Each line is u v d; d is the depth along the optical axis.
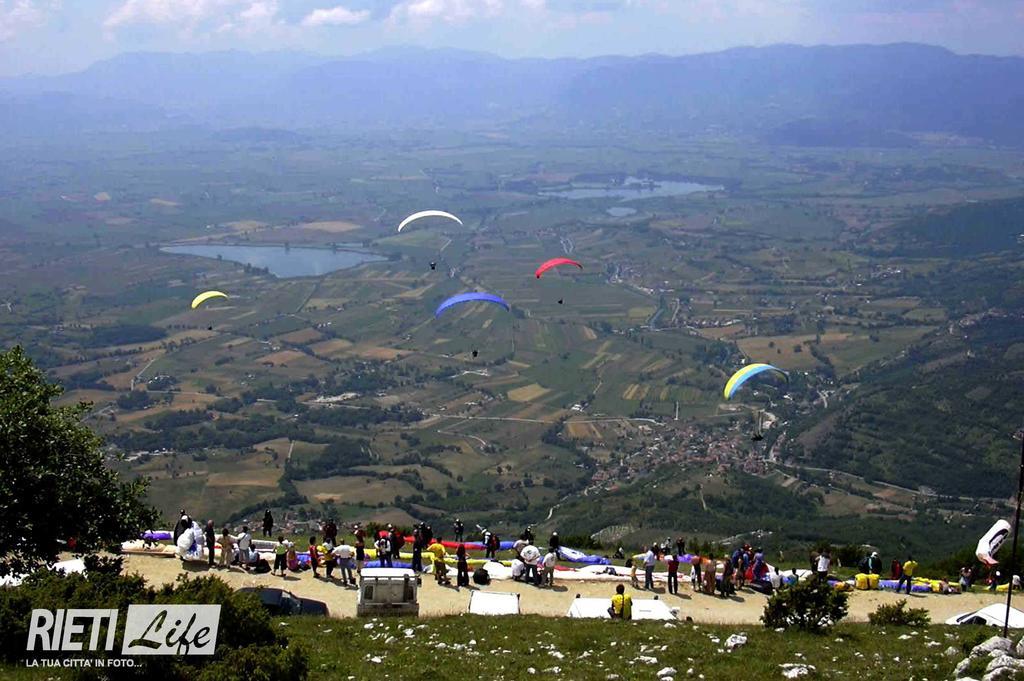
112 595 30.48
